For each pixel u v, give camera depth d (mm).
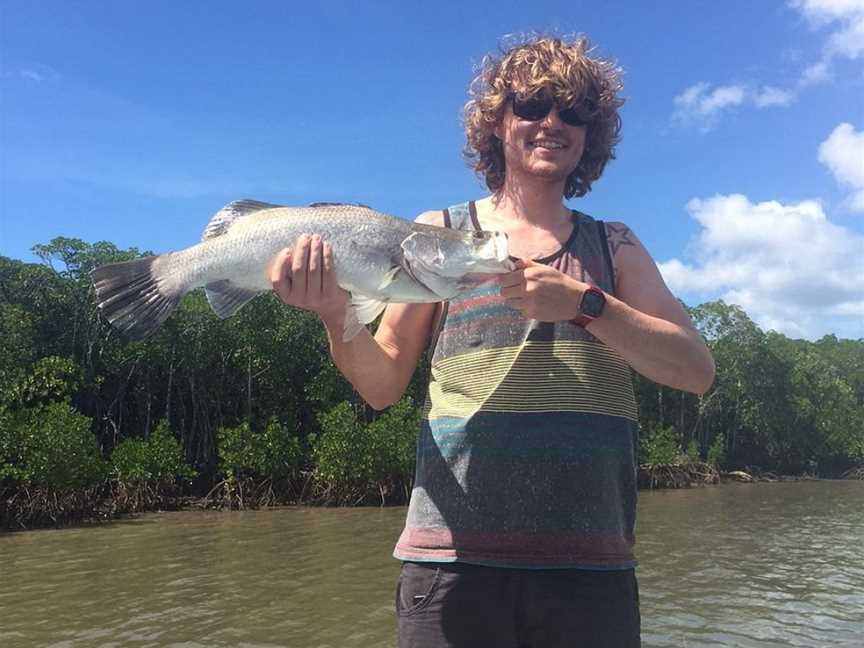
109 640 10867
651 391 57219
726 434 62844
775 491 43969
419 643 2613
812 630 11484
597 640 2482
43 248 34781
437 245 2791
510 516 2578
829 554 18609
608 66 3242
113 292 3094
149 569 16422
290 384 40375
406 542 2777
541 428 2633
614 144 3369
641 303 2881
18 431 26047
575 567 2533
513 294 2469
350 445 33188
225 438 33031
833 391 68875
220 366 39125
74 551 19234
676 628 11570
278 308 40281
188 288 3061
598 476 2625
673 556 18234
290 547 19641
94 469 27391
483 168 3484
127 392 38219
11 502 25234
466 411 2740
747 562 17375
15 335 31891
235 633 11211
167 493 32156
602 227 3076
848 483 54000
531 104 2994
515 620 2547
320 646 10578
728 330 61875
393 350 3102
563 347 2709
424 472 2816
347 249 2859
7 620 11984
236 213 3156
